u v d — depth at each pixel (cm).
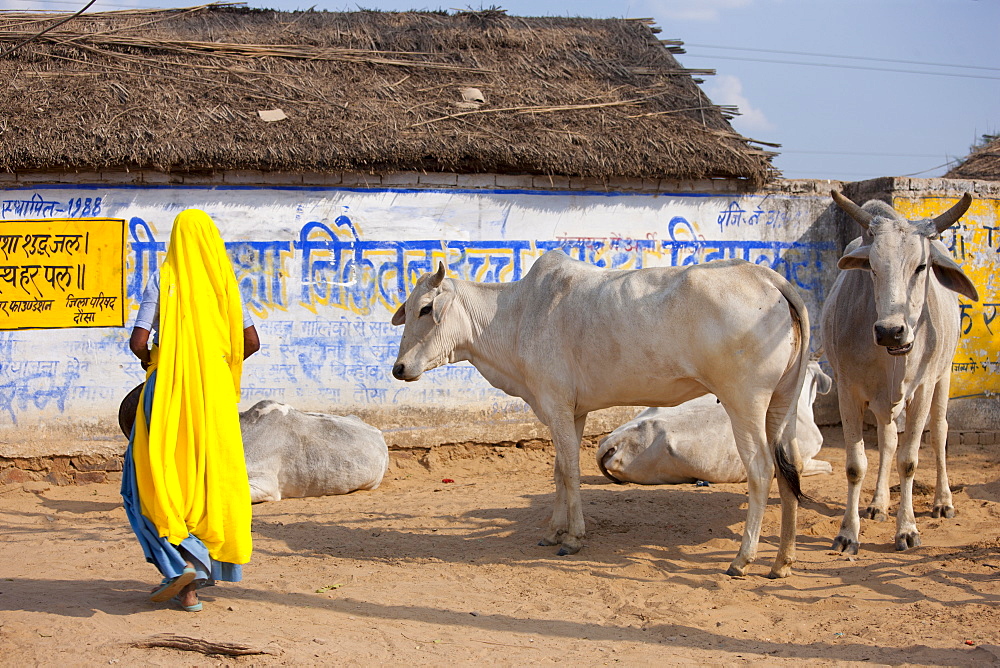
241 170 932
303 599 521
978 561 598
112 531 713
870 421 1045
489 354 697
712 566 607
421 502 806
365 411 956
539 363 650
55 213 911
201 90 996
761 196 1047
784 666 426
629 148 987
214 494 462
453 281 702
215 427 464
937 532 680
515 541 677
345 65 1100
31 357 908
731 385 572
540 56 1184
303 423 841
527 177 990
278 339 945
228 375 476
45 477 908
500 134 979
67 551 644
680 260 1026
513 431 984
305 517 751
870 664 427
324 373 952
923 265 579
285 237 945
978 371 1028
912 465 646
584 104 1069
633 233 1014
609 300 614
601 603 528
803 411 870
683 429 829
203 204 933
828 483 852
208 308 472
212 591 527
